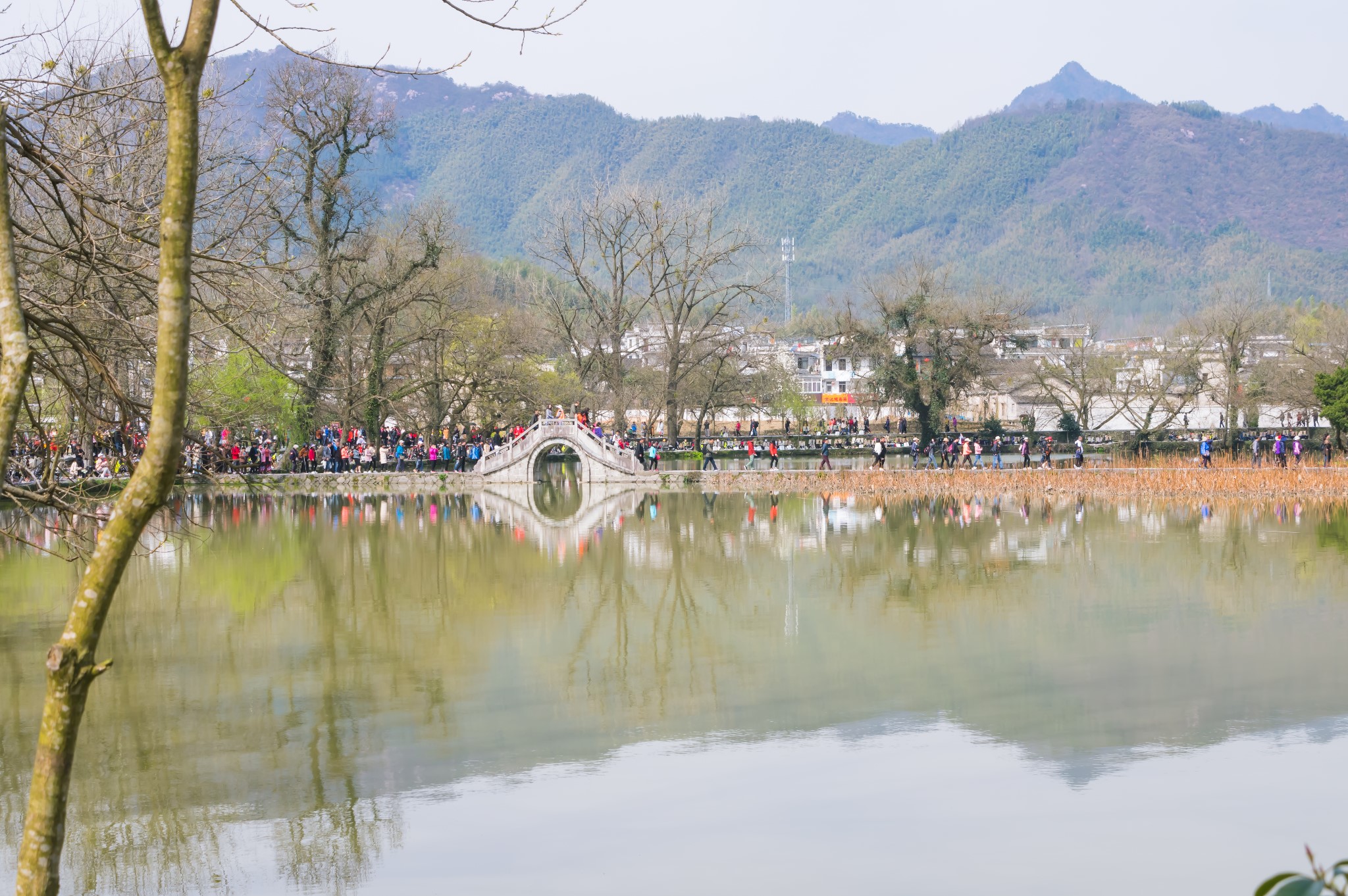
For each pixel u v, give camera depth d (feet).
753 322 349.61
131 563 145.89
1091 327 424.46
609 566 144.05
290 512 206.08
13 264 24.29
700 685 86.74
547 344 380.58
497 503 222.69
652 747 72.13
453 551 157.17
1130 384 368.27
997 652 95.14
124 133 51.90
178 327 22.03
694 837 58.08
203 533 176.24
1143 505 207.72
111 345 52.21
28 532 164.96
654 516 199.31
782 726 76.23
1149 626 103.60
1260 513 191.93
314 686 86.12
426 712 79.61
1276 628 101.40
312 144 204.95
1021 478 235.20
